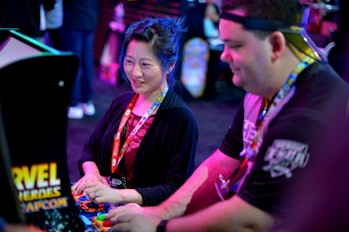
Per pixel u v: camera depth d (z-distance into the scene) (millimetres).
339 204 820
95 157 1949
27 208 1207
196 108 5488
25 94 1131
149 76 1735
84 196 1613
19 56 1318
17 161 1185
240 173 1430
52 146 1225
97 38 7254
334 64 1639
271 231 1139
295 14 1192
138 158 1784
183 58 5594
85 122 4758
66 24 4605
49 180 1233
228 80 6703
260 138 1321
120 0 6602
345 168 826
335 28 3068
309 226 847
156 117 1788
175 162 1760
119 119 1879
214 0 5930
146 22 1753
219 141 4430
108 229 1373
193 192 1554
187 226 1240
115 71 6301
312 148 1113
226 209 1185
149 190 1681
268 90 1256
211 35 5945
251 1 1163
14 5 3342
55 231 1231
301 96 1186
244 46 1189
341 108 1152
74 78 1161
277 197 1134
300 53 1216
